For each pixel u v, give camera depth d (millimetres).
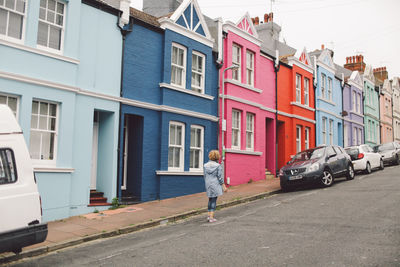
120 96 11258
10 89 8555
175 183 12664
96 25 10812
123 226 8242
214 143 14734
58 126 9562
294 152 19156
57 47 9859
